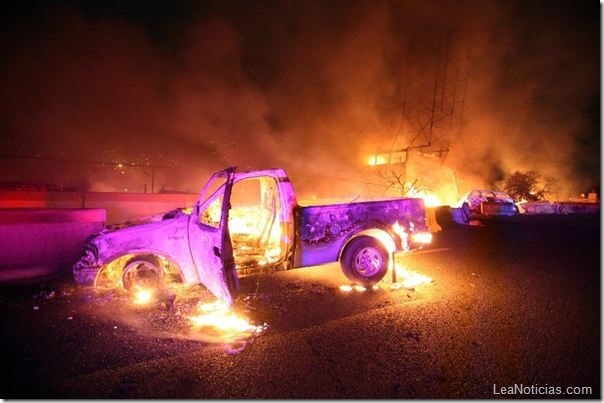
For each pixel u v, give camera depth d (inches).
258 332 144.0
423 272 234.5
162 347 132.1
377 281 201.8
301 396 102.6
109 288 197.9
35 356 125.9
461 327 145.9
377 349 128.4
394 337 137.7
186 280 186.9
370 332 142.3
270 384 108.5
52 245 225.5
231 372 115.0
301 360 121.8
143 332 145.0
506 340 134.2
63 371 116.3
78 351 129.3
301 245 189.9
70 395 104.0
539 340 133.8
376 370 115.0
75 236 233.6
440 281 213.0
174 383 109.6
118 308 171.5
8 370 117.1
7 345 134.0
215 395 103.7
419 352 125.9
